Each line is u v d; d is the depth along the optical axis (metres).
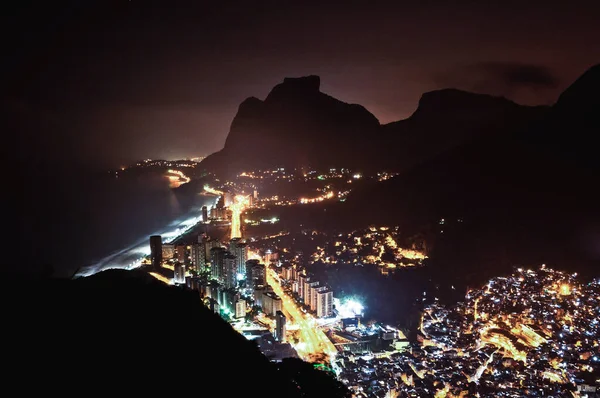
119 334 27.73
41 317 27.94
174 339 28.84
